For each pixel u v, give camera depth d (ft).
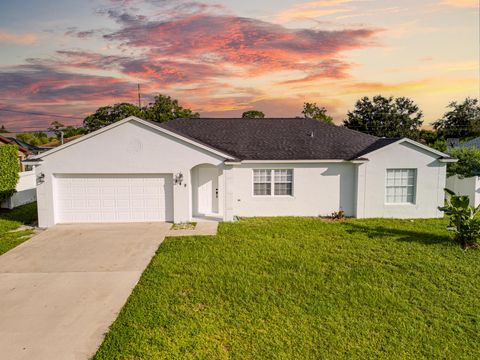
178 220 47.34
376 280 26.73
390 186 50.98
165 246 35.94
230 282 26.13
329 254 33.12
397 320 20.66
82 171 45.80
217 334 18.97
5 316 21.26
